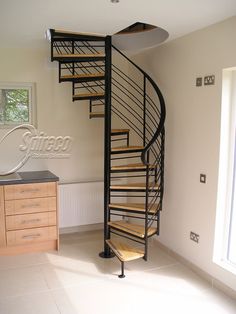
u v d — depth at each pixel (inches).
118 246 137.3
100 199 176.1
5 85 157.9
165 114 134.3
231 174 118.3
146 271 132.0
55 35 125.9
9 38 138.2
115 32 127.8
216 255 121.7
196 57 124.8
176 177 141.6
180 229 140.3
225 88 113.8
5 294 112.6
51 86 165.5
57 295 112.5
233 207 120.0
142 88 165.8
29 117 164.1
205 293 115.2
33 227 146.2
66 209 169.0
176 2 91.7
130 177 173.5
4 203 139.5
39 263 137.9
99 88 173.0
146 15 104.7
